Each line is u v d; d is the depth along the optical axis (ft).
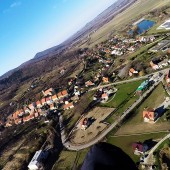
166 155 325.62
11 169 487.61
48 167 440.86
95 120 500.74
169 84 478.18
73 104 633.20
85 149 429.38
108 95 573.33
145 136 378.94
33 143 536.01
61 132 530.68
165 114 406.82
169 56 604.08
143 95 492.54
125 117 450.71
